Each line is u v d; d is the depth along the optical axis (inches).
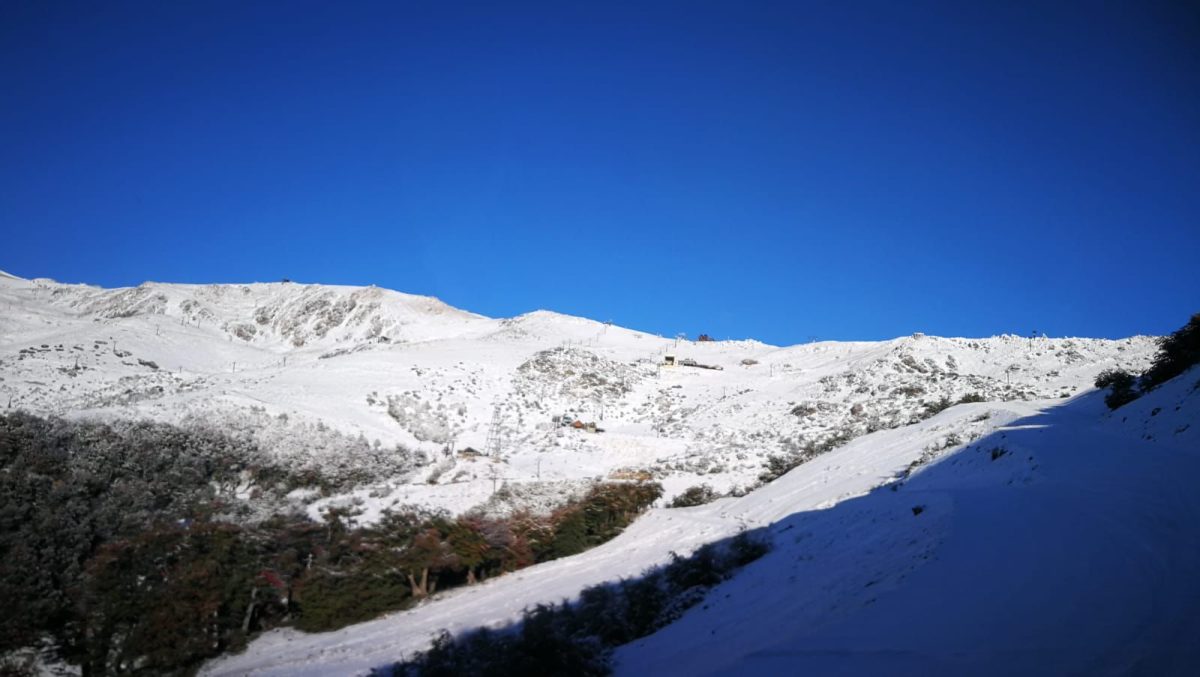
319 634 1149.1
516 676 709.9
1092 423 1258.0
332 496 1561.3
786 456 1913.1
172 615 1047.0
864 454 1584.6
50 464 1348.4
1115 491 736.3
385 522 1385.3
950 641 492.1
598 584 1133.1
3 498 1213.1
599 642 850.8
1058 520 684.7
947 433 1487.5
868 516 1037.8
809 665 534.0
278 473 1598.2
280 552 1242.0
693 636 791.7
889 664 486.9
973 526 743.7
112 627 1039.0
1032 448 1056.8
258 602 1155.3
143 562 1130.0
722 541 1191.6
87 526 1204.5
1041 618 487.2
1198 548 530.0
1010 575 580.4
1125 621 449.4
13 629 982.4
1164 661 388.8
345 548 1302.9
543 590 1196.5
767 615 762.2
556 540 1475.1
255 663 1040.8
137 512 1301.7
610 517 1601.9
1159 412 1080.8
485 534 1411.2
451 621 1106.7
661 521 1567.4
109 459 1433.3
